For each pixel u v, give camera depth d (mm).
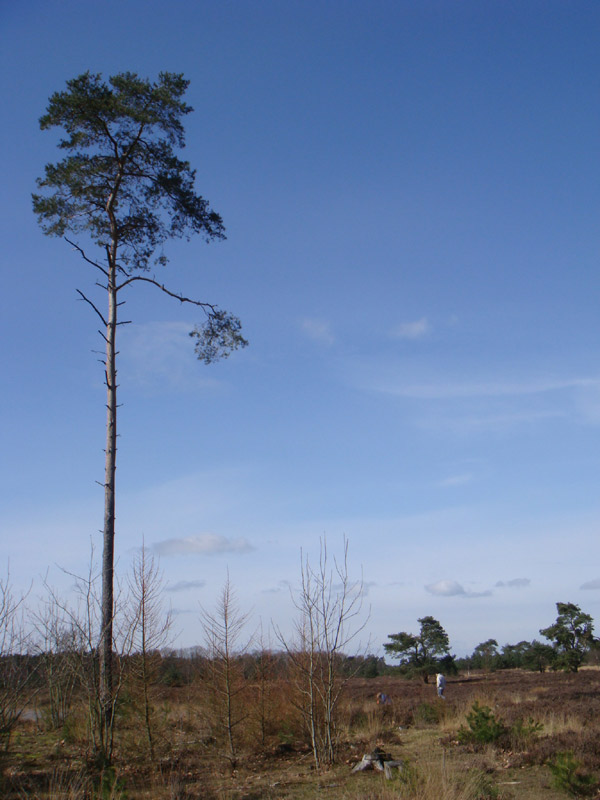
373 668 54281
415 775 9617
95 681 11875
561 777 9672
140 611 13812
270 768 12492
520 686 34250
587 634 52594
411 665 50750
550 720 15469
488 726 13969
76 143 17500
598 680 36531
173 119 17719
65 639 12195
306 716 13969
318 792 10125
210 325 19250
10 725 10820
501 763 12055
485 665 61750
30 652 12305
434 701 21047
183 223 18594
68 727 13906
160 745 13727
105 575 14930
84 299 16453
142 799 9672
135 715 13414
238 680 14797
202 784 10953
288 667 14898
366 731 16266
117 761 12320
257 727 14477
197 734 15344
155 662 13891
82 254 16953
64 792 9164
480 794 9070
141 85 17203
